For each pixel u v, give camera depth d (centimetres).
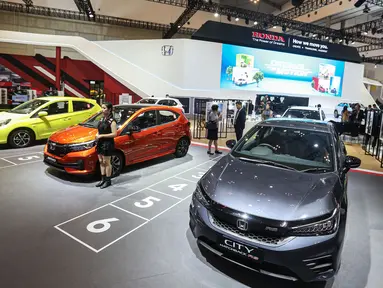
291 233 236
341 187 294
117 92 1823
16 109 843
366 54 3222
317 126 400
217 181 298
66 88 1956
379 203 493
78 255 300
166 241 334
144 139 610
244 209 252
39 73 1906
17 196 454
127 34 2444
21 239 328
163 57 1767
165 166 669
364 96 2452
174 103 1441
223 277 273
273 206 252
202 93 1794
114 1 2291
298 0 1762
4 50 2156
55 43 1659
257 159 352
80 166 510
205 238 274
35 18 2162
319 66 2188
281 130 397
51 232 346
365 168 755
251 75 1942
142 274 272
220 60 1830
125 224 374
